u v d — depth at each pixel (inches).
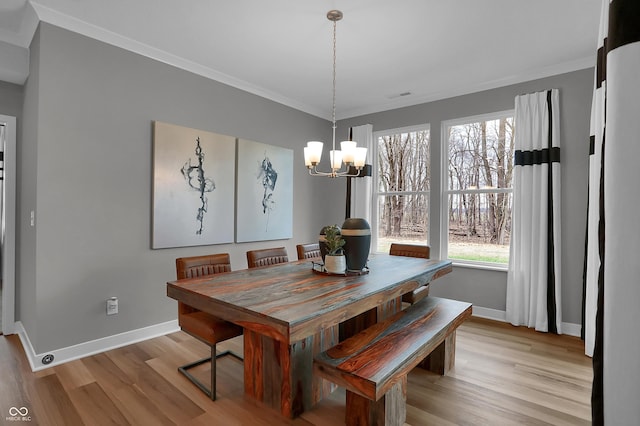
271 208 163.6
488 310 148.4
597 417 30.2
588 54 121.8
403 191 177.6
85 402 81.6
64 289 101.8
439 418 76.8
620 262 26.3
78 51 104.0
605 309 27.9
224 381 92.4
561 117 131.3
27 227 109.7
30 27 102.5
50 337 99.6
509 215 147.2
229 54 123.6
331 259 92.7
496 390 88.7
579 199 127.3
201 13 98.0
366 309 74.4
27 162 110.7
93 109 107.0
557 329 128.6
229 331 84.8
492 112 147.9
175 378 93.6
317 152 97.9
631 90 25.9
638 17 25.8
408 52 121.3
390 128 178.7
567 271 129.5
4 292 120.8
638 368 25.3
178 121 128.6
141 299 119.2
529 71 136.1
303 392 80.2
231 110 146.9
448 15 98.0
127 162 115.0
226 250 145.6
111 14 98.6
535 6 93.3
